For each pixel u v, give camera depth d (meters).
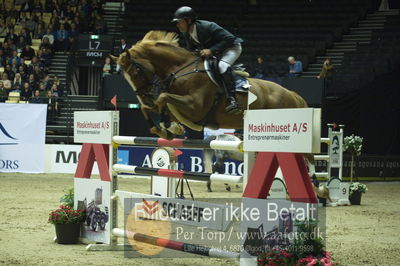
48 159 22.16
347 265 7.47
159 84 8.16
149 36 8.41
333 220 11.94
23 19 30.03
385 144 23.27
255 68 23.97
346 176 21.62
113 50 24.67
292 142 6.24
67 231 8.77
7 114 21.80
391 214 13.22
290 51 27.23
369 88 22.56
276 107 9.02
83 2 30.48
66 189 16.70
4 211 11.90
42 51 27.17
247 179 6.80
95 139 8.81
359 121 22.22
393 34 28.09
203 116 8.17
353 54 26.80
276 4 31.55
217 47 8.14
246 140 6.81
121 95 21.33
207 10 31.19
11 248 8.16
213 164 18.28
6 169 21.88
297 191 6.23
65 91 25.62
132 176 21.61
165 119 7.82
